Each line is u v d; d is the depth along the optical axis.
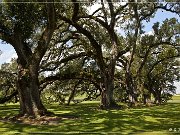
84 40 40.47
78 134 18.38
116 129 20.06
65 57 42.88
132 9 40.44
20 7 24.80
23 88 25.75
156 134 17.56
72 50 44.12
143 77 58.06
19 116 25.55
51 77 41.19
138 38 46.62
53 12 24.89
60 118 25.62
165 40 47.44
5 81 34.06
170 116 26.88
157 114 28.55
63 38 42.62
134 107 40.06
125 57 45.84
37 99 25.91
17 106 49.00
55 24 25.73
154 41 47.22
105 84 37.81
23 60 26.42
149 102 52.25
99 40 40.06
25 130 20.53
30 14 25.09
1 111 35.44
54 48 42.31
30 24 25.42
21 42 26.34
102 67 37.97
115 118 25.42
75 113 30.86
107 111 32.41
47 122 23.77
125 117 26.02
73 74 41.88
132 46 41.16
